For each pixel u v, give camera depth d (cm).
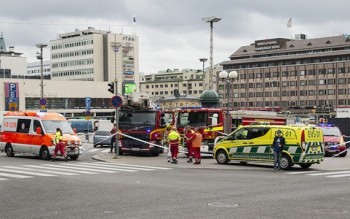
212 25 4281
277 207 1129
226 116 3384
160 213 1040
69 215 1019
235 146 2394
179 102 9894
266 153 2281
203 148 2928
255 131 2333
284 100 14238
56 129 2717
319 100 13638
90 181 1669
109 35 16338
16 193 1366
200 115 2961
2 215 1020
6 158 2800
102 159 2706
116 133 2817
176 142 2498
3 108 11419
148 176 1859
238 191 1418
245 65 15238
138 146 2975
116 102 2791
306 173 2075
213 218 985
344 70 13275
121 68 16500
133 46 16825
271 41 15138
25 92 11931
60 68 17075
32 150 2753
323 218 996
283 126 2255
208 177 1838
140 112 3012
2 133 2962
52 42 17312
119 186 1523
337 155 3259
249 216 1009
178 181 1683
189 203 1180
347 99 13188
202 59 7375
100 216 1006
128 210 1078
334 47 13988
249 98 14888
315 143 2244
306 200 1247
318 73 13700
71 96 12938
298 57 14138
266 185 1584
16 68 16162
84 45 16388
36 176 1830
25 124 2827
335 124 4156
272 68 14500
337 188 1519
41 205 1152
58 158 2844
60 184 1577
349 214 1046
